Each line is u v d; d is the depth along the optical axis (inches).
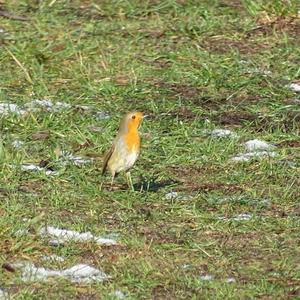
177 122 689.0
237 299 446.3
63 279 464.8
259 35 848.9
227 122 695.7
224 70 780.0
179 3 906.1
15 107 711.1
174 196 568.1
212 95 743.1
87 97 733.9
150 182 592.4
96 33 848.3
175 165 623.2
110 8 901.8
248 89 749.9
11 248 490.9
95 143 653.9
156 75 775.1
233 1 914.7
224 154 634.2
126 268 475.5
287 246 504.1
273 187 586.6
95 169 609.9
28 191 577.0
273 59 803.4
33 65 783.7
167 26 862.5
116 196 563.5
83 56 802.2
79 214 542.0
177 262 484.1
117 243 502.6
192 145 646.5
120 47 821.2
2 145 623.2
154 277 467.2
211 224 529.0
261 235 517.3
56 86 754.8
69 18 882.1
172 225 528.4
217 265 481.7
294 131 680.4
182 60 800.3
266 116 705.0
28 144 649.0
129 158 561.3
